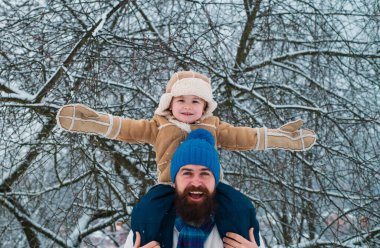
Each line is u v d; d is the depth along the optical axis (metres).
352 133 6.74
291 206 6.18
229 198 2.14
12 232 7.72
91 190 5.48
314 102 6.53
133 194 5.46
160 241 2.06
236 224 2.09
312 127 6.60
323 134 6.56
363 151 6.50
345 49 6.74
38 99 5.14
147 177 5.72
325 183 6.55
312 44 6.82
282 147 2.32
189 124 2.23
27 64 5.22
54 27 5.11
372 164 6.57
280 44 7.07
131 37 5.46
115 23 5.74
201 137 2.09
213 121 2.31
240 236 2.06
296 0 6.60
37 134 5.53
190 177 2.00
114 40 5.29
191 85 2.17
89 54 4.75
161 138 2.22
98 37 4.99
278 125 6.46
